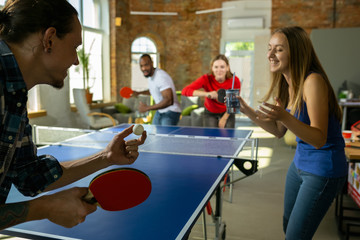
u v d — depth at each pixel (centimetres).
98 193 89
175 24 1046
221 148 226
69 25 82
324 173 148
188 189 138
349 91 761
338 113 153
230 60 1019
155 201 125
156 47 1062
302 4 943
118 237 96
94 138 264
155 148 228
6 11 78
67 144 238
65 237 96
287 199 179
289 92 171
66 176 111
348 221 287
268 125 187
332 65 853
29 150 100
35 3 77
